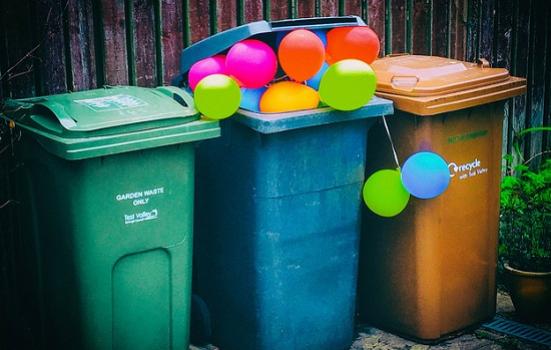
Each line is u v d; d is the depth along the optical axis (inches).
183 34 158.1
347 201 135.9
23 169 131.3
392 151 140.0
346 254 138.3
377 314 151.3
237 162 129.9
